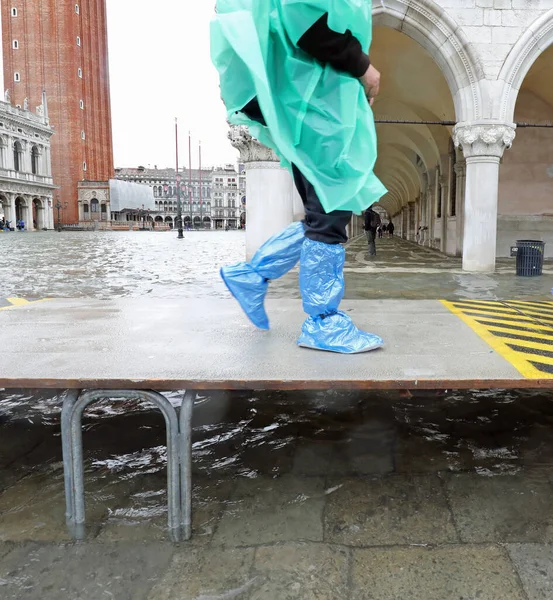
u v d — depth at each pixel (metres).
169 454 1.98
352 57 2.18
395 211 52.69
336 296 2.54
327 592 1.67
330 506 2.22
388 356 2.42
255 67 2.03
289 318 3.45
